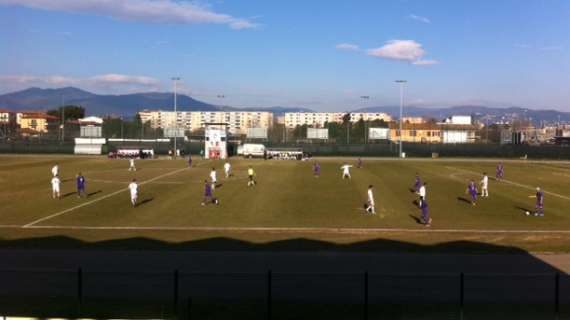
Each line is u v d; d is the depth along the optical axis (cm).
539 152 11131
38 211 4028
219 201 4544
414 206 4369
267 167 7925
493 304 1891
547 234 3303
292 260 2597
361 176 6619
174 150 10506
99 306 1855
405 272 2375
